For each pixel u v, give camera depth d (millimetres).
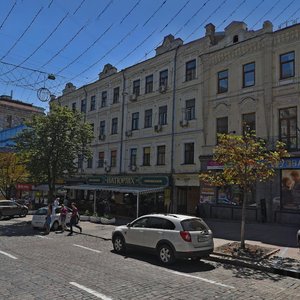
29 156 23672
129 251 13516
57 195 37719
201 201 25391
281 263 11219
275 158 13172
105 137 36562
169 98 29688
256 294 8078
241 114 24062
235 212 23438
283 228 19188
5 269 9820
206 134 26062
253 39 23703
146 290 7969
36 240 16516
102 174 35969
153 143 30688
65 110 24328
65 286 8094
